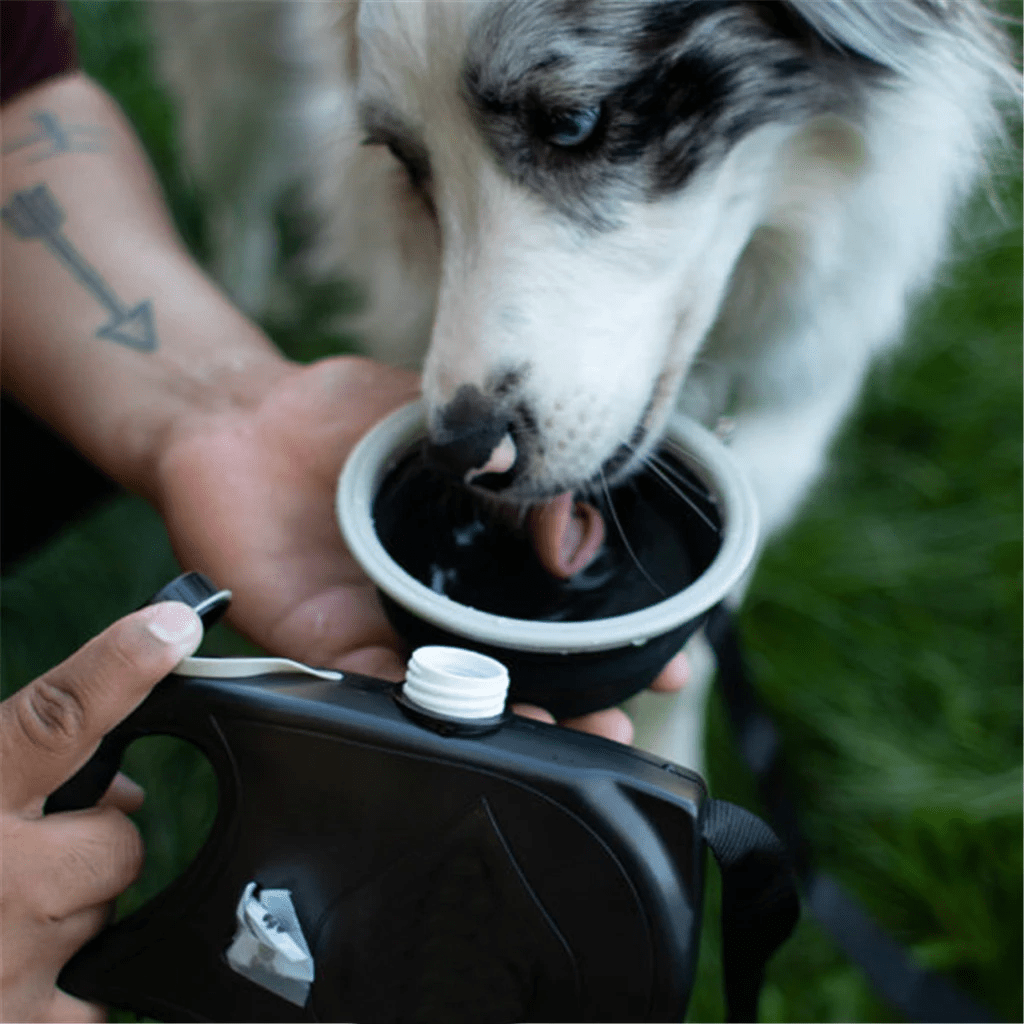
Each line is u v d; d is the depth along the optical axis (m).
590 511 0.50
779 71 0.58
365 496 0.46
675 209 0.57
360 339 0.84
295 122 0.96
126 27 1.28
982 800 0.73
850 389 0.74
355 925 0.40
